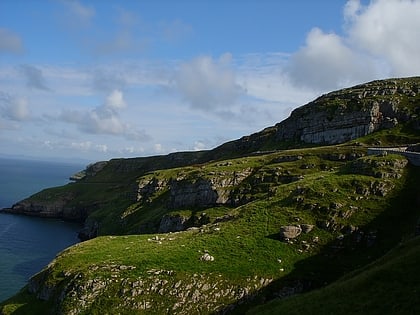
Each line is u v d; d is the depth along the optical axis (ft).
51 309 233.14
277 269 231.71
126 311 214.07
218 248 251.60
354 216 266.36
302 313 141.38
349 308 130.62
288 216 275.39
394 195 280.72
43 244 556.10
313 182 307.58
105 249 282.56
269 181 449.89
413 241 176.04
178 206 501.97
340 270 232.32
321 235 256.52
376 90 634.84
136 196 632.79
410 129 541.34
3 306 256.93
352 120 591.78
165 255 245.24
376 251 241.14
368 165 311.88
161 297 218.79
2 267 422.00
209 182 479.82
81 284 225.56
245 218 289.33
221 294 219.61
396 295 126.41
